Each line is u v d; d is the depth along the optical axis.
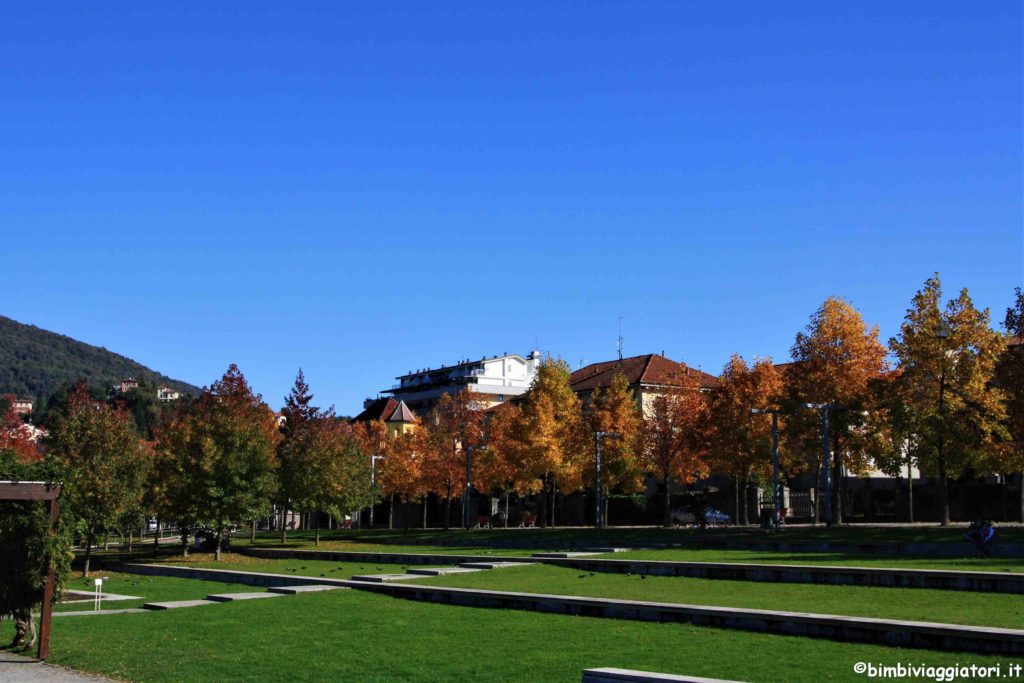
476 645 19.22
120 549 63.88
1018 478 59.12
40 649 19.56
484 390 126.56
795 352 51.62
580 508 77.12
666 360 86.81
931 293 45.44
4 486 19.20
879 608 21.12
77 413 45.50
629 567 32.34
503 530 61.38
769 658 16.38
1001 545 34.59
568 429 62.69
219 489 49.62
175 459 51.88
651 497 73.81
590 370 92.94
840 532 43.66
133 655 19.59
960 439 43.50
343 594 28.59
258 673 17.53
